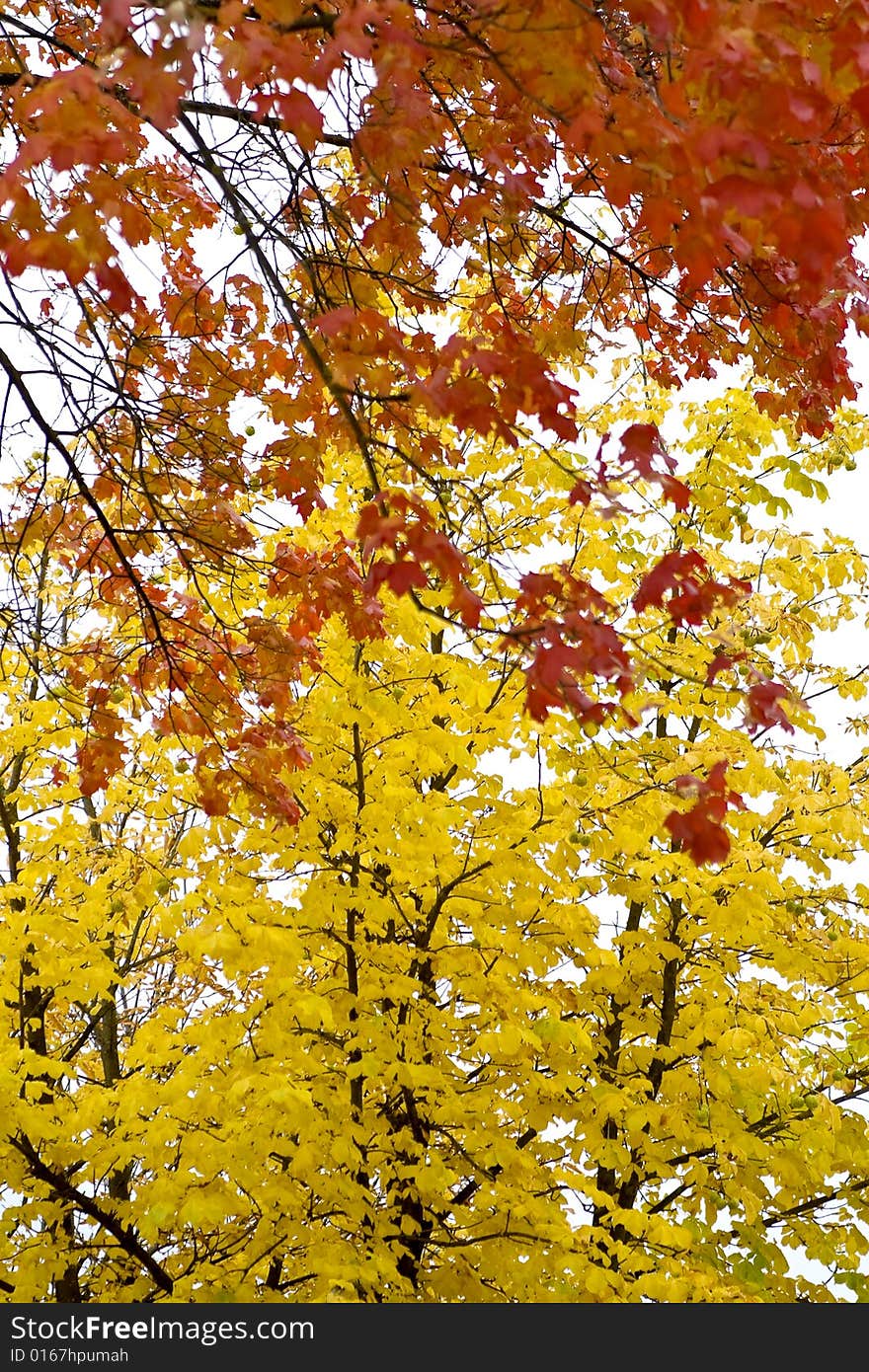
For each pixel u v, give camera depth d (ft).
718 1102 20.21
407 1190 17.87
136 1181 21.16
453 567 8.79
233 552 14.12
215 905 15.90
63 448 11.30
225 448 13.66
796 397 13.02
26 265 7.37
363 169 11.87
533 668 8.90
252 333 13.35
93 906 17.70
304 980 19.45
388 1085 18.65
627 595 21.79
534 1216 16.88
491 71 9.71
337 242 12.23
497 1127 18.79
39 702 18.53
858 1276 20.88
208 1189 15.33
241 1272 16.71
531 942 18.58
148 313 12.69
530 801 17.43
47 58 12.46
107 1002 22.41
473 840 17.70
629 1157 19.11
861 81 6.79
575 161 11.50
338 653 17.19
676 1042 20.80
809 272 6.73
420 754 17.12
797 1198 22.09
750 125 6.41
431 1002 19.20
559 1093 19.42
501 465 20.90
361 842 17.31
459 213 11.10
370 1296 16.05
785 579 21.03
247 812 18.38
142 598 13.38
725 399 22.13
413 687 17.66
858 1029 22.43
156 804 19.17
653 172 7.39
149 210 12.17
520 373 8.73
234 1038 15.97
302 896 17.92
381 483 18.26
